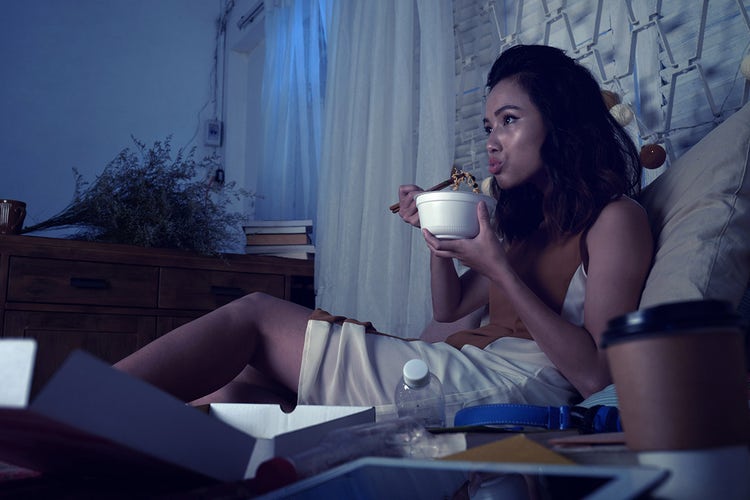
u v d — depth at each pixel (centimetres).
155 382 99
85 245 229
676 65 158
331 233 247
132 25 362
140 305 235
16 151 330
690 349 42
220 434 49
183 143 366
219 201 366
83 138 344
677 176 121
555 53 129
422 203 114
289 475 49
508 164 126
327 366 113
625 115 148
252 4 356
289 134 306
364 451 59
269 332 116
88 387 40
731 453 41
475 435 66
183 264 243
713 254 102
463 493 70
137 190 248
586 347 104
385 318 218
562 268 120
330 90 262
